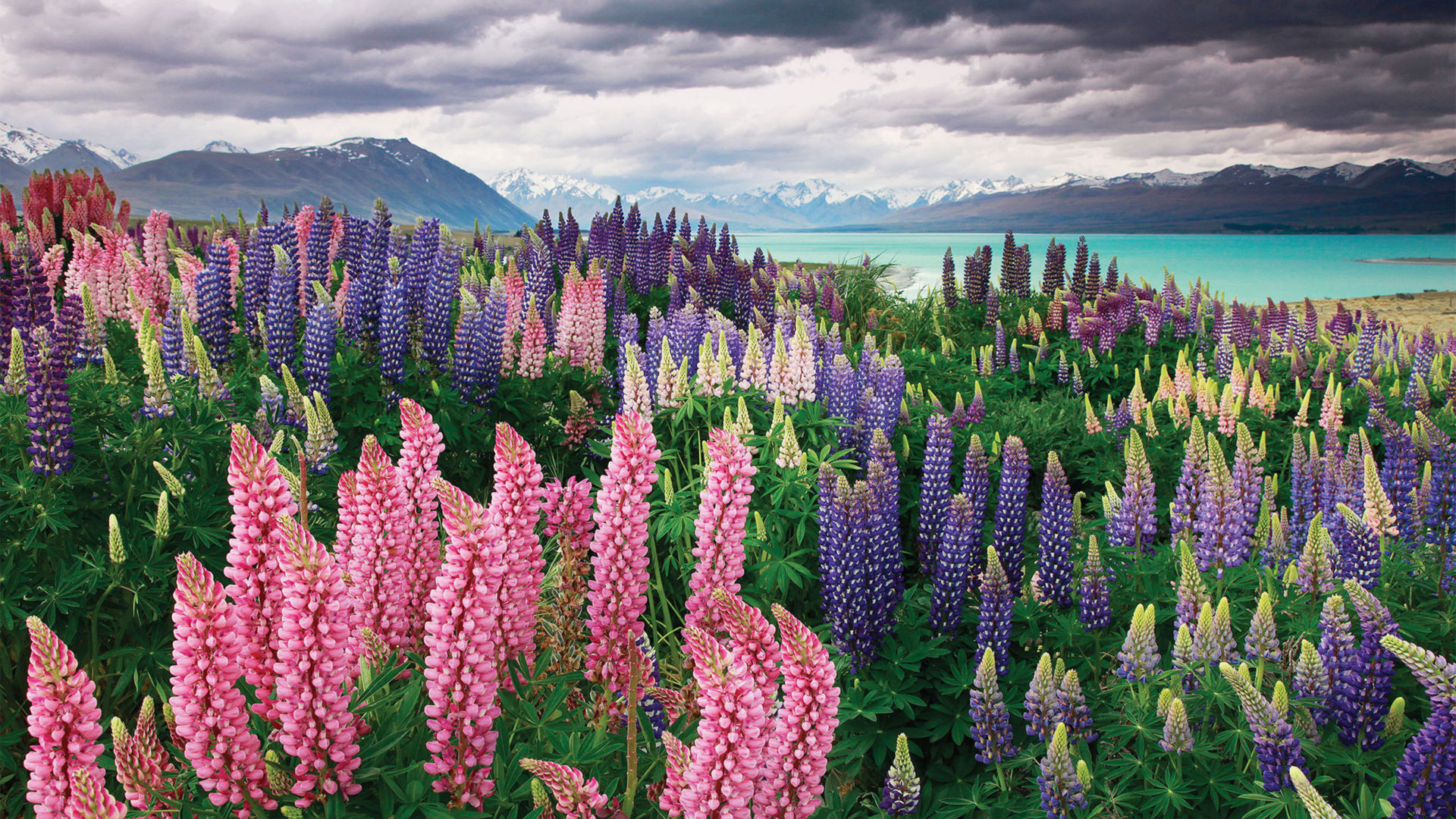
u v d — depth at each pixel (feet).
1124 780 13.70
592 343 29.73
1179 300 52.80
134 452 16.70
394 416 23.30
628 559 11.32
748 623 8.77
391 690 10.96
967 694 17.30
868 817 15.10
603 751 10.18
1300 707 13.51
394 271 27.09
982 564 20.62
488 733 9.21
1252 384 34.04
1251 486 20.53
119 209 50.75
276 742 9.20
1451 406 36.81
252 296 27.63
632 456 11.11
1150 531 19.94
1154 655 14.88
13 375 16.88
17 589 14.16
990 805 14.97
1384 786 12.25
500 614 10.34
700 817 8.30
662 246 49.75
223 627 8.30
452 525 8.95
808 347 26.03
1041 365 44.91
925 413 29.19
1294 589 17.20
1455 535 18.85
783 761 8.91
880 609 17.49
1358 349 41.19
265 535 8.75
